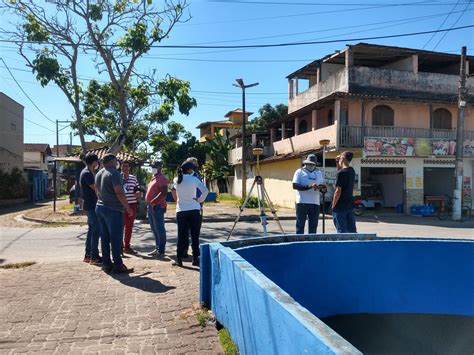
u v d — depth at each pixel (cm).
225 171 3666
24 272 650
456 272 482
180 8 1606
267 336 271
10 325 432
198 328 421
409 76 2327
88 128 2350
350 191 688
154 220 780
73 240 1118
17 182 2948
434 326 480
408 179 2166
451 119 2402
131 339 398
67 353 368
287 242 489
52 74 1614
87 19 1594
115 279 604
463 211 2109
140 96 1764
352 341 468
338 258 477
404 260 486
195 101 1806
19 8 1541
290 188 2344
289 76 2903
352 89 2214
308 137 2338
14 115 3139
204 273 468
